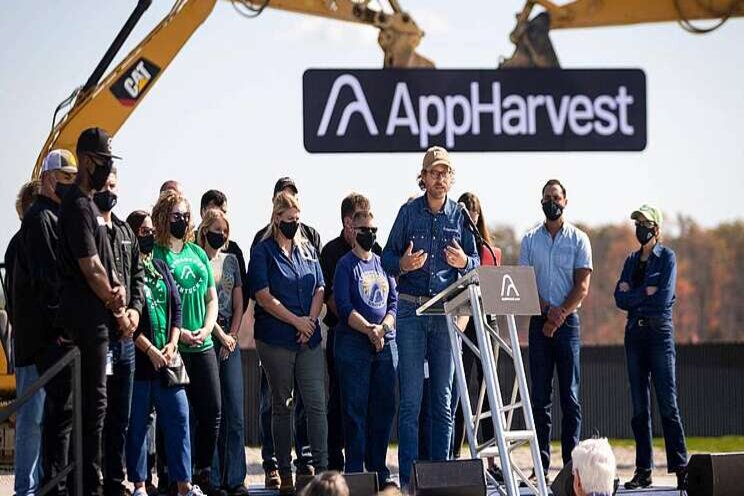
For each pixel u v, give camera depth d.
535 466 13.45
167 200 15.02
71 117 23.81
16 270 13.30
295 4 28.89
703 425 30.95
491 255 16.22
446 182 15.06
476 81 32.69
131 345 14.05
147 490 16.20
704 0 30.05
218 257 16.11
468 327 16.98
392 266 14.96
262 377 16.95
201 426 15.10
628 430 29.38
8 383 21.47
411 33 31.48
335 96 32.62
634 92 34.38
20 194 15.21
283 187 17.09
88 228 12.60
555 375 27.27
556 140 33.28
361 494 12.81
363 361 15.45
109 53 23.91
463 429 17.42
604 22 31.22
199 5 24.47
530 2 32.06
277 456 15.79
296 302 15.84
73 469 12.24
